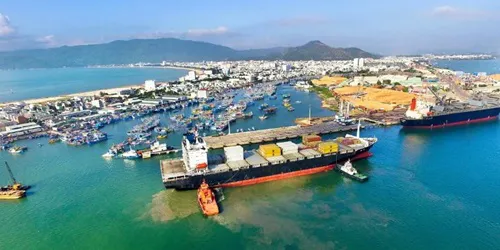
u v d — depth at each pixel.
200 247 75.81
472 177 109.19
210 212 88.19
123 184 112.12
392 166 121.00
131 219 88.75
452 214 86.19
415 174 112.94
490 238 75.81
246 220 86.56
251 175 109.25
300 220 85.75
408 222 83.19
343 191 102.31
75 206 97.19
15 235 83.06
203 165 104.50
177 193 103.25
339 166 118.81
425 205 91.25
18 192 104.44
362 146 128.75
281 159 114.00
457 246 73.38
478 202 92.06
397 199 95.31
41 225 87.19
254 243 76.44
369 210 89.69
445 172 114.00
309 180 112.38
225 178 105.81
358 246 74.25
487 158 127.56
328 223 83.88
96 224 86.81
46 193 107.12
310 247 74.44
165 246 76.81
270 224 84.25
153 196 101.88
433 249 72.62
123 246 77.19
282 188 106.50
